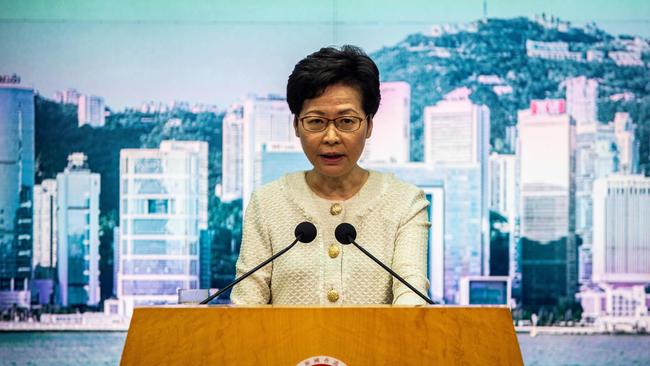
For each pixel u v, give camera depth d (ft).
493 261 29.12
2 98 29.17
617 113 29.30
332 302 13.50
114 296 29.14
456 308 10.07
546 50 29.40
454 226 29.17
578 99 29.32
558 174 29.25
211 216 29.32
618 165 29.25
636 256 29.07
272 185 14.82
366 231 14.03
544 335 28.96
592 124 29.27
